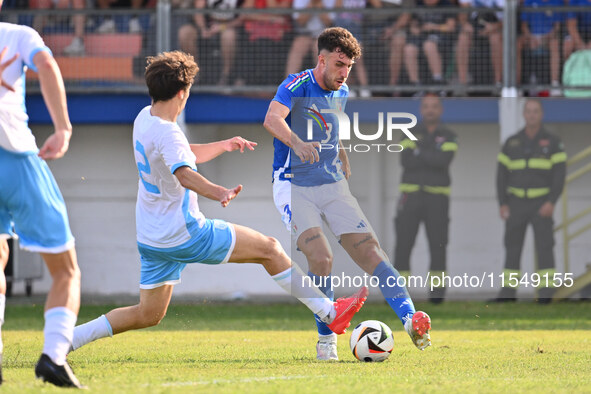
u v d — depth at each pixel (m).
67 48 42.44
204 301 40.53
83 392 12.23
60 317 12.88
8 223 13.17
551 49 41.56
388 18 41.66
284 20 41.88
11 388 12.48
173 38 42.00
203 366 17.23
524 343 23.78
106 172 45.12
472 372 16.41
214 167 44.69
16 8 43.03
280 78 41.91
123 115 42.34
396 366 17.39
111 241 45.50
